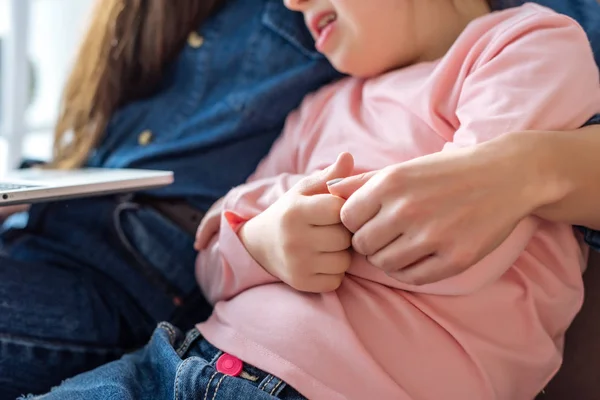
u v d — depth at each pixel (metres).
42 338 0.74
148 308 0.79
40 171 0.87
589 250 0.70
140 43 0.89
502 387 0.59
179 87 0.91
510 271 0.60
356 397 0.54
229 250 0.66
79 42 0.93
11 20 1.18
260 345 0.59
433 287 0.57
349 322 0.57
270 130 0.87
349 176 0.59
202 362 0.58
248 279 0.65
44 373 0.74
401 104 0.69
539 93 0.58
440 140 0.65
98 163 0.91
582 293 0.64
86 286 0.79
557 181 0.53
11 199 0.57
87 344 0.76
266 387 0.56
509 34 0.63
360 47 0.71
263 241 0.61
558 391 0.71
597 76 0.63
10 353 0.72
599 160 0.55
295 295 0.61
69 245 0.82
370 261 0.54
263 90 0.85
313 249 0.57
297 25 0.88
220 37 0.90
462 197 0.50
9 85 1.20
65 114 0.92
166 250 0.81
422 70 0.71
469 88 0.62
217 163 0.86
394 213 0.51
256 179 0.84
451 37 0.74
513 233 0.55
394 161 0.66
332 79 0.86
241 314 0.63
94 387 0.60
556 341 0.65
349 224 0.54
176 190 0.84
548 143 0.54
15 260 0.78
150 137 0.88
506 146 0.53
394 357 0.56
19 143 1.22
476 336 0.58
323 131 0.78
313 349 0.56
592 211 0.56
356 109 0.75
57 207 0.84
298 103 0.86
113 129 0.91
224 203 0.73
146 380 0.63
